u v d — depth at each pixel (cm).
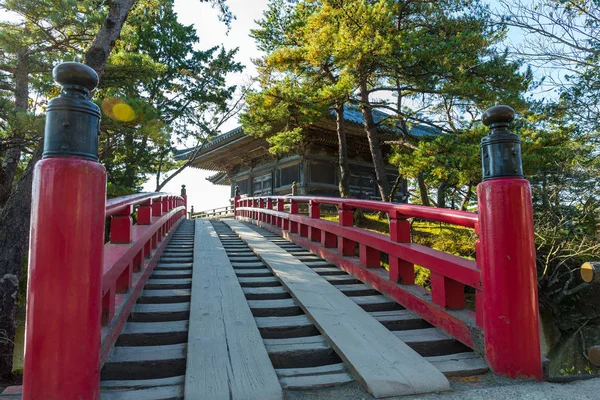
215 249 670
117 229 376
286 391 224
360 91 1476
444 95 1195
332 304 366
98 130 198
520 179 247
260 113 1320
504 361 241
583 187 1233
